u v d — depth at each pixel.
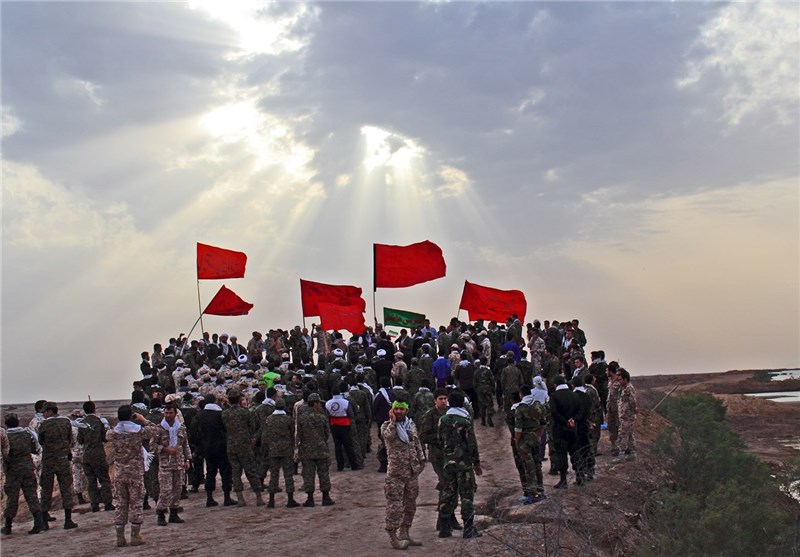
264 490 19.38
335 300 32.81
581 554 12.40
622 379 19.19
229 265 32.72
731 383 93.62
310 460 17.09
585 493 14.88
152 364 28.16
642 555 13.17
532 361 27.86
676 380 94.94
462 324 30.41
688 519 14.18
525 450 15.40
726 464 17.66
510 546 11.88
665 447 17.77
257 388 21.98
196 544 14.23
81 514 18.55
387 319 33.16
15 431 16.53
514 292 32.16
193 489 20.12
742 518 14.07
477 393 25.72
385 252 32.44
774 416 51.50
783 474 18.80
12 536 16.09
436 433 14.88
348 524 15.23
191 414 19.61
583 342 28.62
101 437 18.80
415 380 24.39
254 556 13.25
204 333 31.08
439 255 32.75
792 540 13.98
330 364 26.05
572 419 16.00
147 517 17.19
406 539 13.41
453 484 13.73
